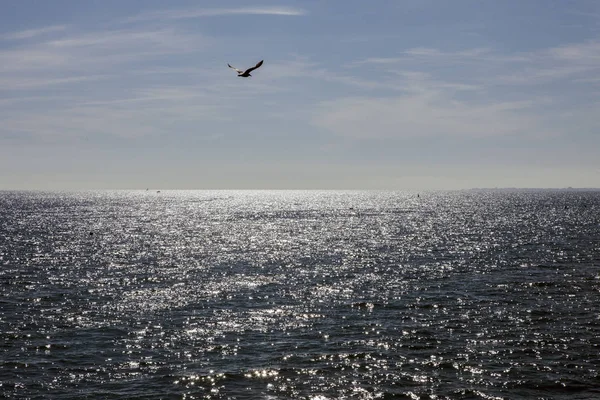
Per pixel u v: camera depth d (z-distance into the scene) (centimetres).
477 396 3253
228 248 10456
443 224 16175
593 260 8325
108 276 7288
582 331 4462
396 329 4597
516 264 8044
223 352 4044
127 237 12631
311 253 9638
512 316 4959
